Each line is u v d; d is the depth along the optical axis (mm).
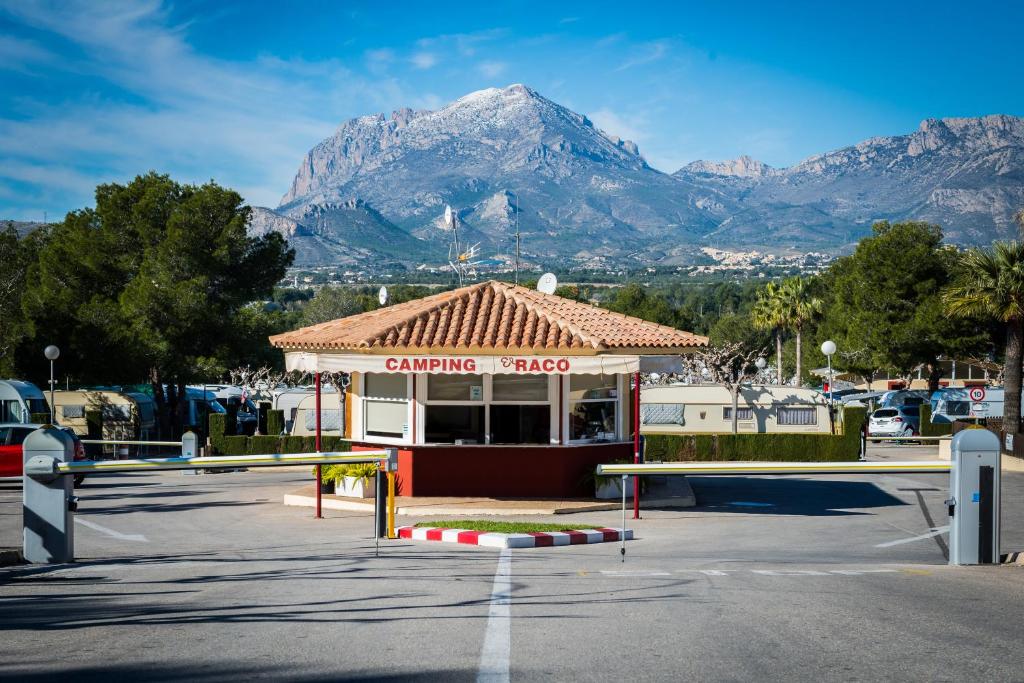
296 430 42312
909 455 38750
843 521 19656
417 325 21906
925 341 57375
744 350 94438
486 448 21859
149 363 47125
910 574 11875
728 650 7430
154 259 48625
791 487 27438
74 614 9203
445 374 22078
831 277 79938
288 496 23078
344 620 8750
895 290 58688
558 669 6824
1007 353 36781
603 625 8438
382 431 22750
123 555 14562
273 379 59250
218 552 14930
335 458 16078
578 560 13539
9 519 19844
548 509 20406
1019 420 36656
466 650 7453
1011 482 28078
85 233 50531
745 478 30844
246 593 10484
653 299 102062
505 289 23625
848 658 7168
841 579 11391
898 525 18984
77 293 49750
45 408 39500
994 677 6629
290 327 92000
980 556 12914
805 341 90438
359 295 111625
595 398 22625
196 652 7441
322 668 6875
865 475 31312
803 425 43344
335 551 14852
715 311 189125
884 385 76625
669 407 43531
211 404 57344
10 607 9648
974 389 38344
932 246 59531
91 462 13828
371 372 22984
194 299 47469
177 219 48500
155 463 14406
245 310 58719
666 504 22234
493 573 12008
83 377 47000
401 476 22156
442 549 15047
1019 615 8938
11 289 52125
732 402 43250
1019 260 36094
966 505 12883
